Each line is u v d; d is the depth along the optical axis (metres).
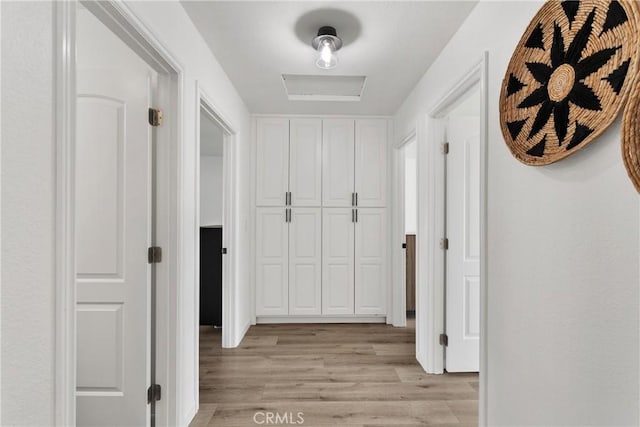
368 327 3.46
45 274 0.81
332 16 1.78
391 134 3.56
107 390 1.61
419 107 2.62
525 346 1.26
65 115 0.84
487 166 1.53
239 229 3.02
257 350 2.85
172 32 1.56
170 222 1.64
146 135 1.59
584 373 0.99
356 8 1.70
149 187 1.60
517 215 1.31
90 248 1.60
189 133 1.79
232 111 2.72
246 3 1.66
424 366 2.48
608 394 0.91
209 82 2.12
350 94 3.09
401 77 2.56
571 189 1.04
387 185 3.56
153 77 1.65
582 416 1.00
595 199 0.95
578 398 1.01
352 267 3.54
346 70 2.44
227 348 2.90
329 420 1.84
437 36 1.96
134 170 1.59
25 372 0.77
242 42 2.04
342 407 1.97
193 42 1.84
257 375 2.38
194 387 1.89
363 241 3.55
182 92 1.68
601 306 0.94
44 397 0.81
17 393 0.75
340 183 3.55
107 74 1.60
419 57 2.23
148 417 1.61
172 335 1.64
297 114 3.53
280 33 1.94
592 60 0.94
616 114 0.86
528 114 1.20
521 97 1.24
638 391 0.83
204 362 2.60
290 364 2.57
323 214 3.54
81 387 1.61
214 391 2.15
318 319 3.59
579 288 1.01
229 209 2.93
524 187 1.27
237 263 2.96
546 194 1.15
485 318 1.54
